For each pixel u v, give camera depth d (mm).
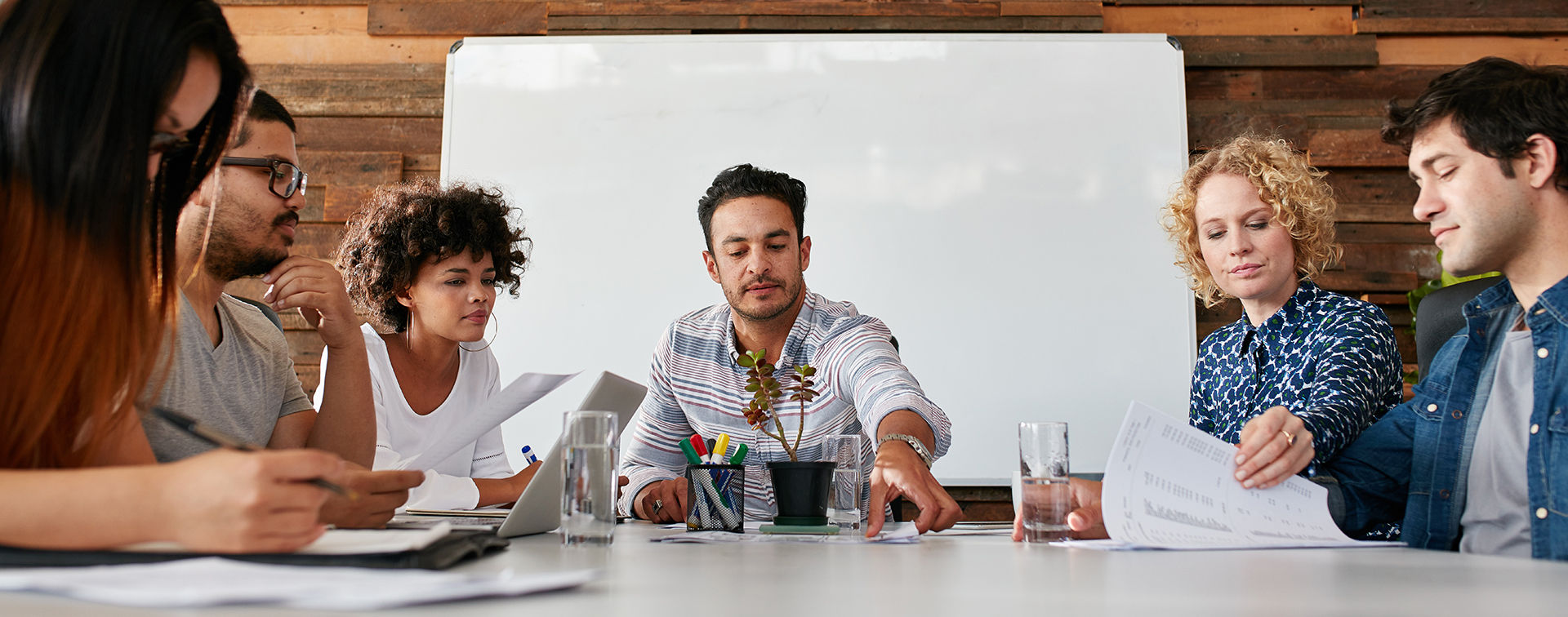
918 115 3109
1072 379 3000
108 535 542
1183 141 3104
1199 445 994
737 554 827
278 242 1380
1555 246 1047
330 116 3295
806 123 3117
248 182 1316
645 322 3070
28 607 418
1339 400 1259
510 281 2096
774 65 3143
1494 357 1148
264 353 1422
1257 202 1586
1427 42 3295
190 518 543
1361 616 479
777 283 1622
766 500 1596
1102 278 3039
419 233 1842
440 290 1861
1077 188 3076
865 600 538
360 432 1503
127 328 731
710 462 1223
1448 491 1131
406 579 494
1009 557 809
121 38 699
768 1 3254
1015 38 3135
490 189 3121
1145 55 3133
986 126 3104
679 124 3135
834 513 1101
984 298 3031
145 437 877
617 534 1104
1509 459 1085
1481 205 1064
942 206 3072
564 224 3111
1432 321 1692
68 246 687
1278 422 1017
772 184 1654
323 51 3324
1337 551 870
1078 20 3225
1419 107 1130
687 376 1704
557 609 468
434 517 1202
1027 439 989
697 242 3094
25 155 677
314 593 438
